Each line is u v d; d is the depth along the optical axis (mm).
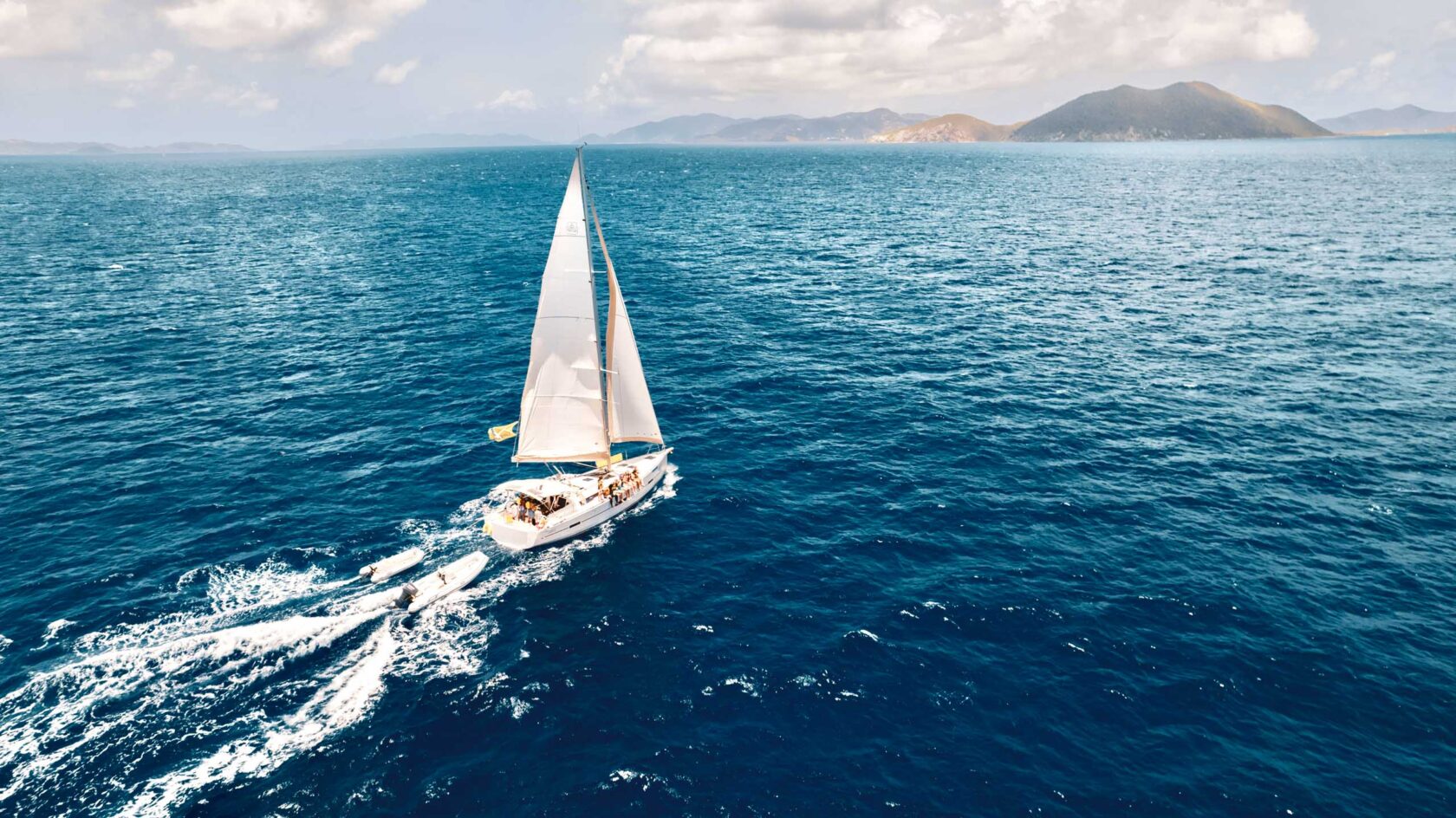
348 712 27312
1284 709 27062
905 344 66562
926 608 32656
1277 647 29922
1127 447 46969
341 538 37406
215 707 27281
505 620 32312
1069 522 39031
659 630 31672
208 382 57375
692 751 25734
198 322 72375
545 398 39250
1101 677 28719
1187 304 77812
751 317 74875
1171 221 136125
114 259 102938
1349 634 30531
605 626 31953
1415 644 29953
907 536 38062
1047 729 26484
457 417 51656
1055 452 46469
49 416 50781
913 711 27344
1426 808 23234
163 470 43812
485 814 23500
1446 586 33406
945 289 86250
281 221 145750
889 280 90938
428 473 43969
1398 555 35688
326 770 24906
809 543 37750
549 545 37469
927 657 29875
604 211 160375
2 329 68812
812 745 25938
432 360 62344
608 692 28344
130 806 23328
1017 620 31844
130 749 25375
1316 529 37906
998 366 61094
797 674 29094
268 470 44062
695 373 60125
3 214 155375
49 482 42094
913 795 24000
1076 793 24000
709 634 31406
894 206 167000
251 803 23641
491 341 67500
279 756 25375
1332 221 129625
